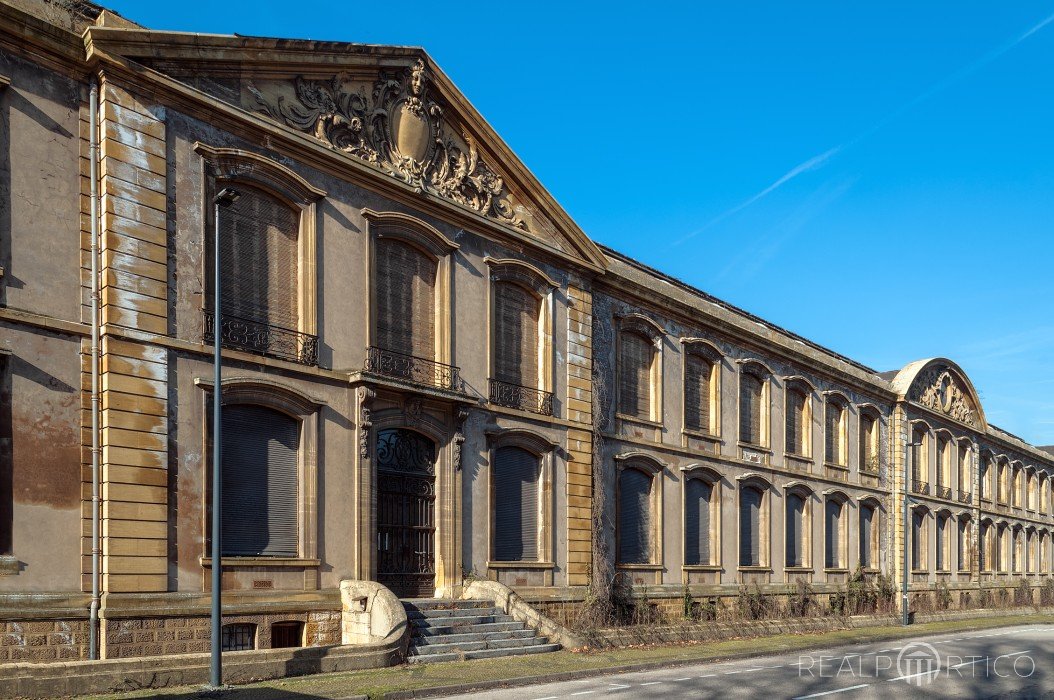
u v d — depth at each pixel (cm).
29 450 1545
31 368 1562
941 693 1717
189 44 1792
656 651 2322
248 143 1911
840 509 4125
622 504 2898
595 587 2650
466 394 2284
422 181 2264
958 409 5431
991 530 5753
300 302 1989
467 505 2328
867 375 4525
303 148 1995
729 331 3416
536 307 2641
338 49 2070
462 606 2177
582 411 2711
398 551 2164
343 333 2070
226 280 1862
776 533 3609
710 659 2212
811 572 3800
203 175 1823
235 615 1773
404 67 2242
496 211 2509
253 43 1900
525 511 2527
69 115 1659
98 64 1669
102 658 1559
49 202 1614
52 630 1527
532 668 1839
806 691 1692
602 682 1761
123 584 1605
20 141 1584
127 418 1644
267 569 1859
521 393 2530
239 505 1838
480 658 1973
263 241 1944
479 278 2436
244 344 1870
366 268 2130
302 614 1902
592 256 2803
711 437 3288
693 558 3180
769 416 3644
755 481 3509
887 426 4641
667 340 3142
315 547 1948
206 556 1745
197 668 1502
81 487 1603
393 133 2234
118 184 1675
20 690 1306
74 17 1700
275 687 1482
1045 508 6738
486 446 2400
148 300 1700
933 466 5041
